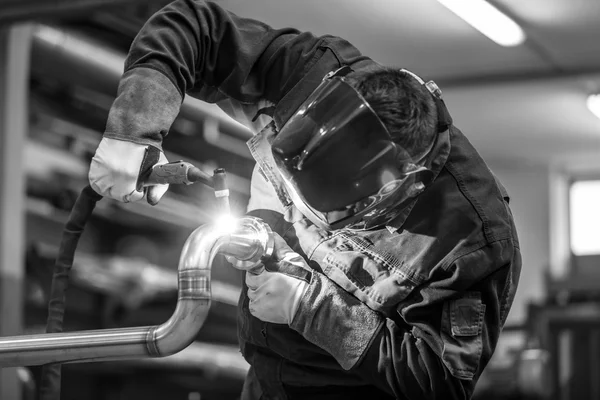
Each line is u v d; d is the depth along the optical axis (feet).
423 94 5.80
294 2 19.62
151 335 5.32
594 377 24.59
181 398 21.13
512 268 6.36
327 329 5.97
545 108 27.20
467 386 5.87
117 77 18.86
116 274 19.83
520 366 23.31
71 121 19.98
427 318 5.90
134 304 20.10
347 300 6.00
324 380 6.34
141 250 21.95
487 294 5.91
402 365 5.84
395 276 5.93
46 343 5.37
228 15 6.46
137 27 18.49
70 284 19.04
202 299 5.32
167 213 21.27
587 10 20.25
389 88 5.62
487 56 23.16
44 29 18.02
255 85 6.38
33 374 18.34
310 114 5.62
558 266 33.17
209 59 6.36
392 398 6.37
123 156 5.78
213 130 20.54
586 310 24.98
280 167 5.67
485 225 5.90
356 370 6.01
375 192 5.49
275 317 6.04
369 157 5.43
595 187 34.19
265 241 5.78
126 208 20.58
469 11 20.20
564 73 23.80
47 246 20.54
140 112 5.86
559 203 33.88
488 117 28.40
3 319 18.98
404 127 5.51
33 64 18.81
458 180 6.00
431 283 5.86
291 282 5.94
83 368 19.65
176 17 6.28
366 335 5.97
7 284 19.13
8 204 19.47
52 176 20.20
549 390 24.23
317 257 6.23
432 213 5.95
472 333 5.78
